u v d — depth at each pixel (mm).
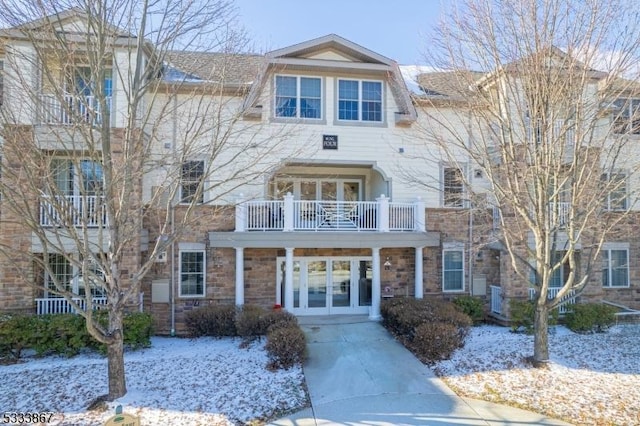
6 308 11328
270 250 13977
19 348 10547
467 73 9523
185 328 13117
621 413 7105
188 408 7391
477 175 14336
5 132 6859
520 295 13484
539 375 8906
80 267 7426
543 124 8492
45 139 9977
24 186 7184
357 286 14625
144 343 11227
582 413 7145
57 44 7711
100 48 7320
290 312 12391
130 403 7512
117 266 7664
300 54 13859
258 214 13359
